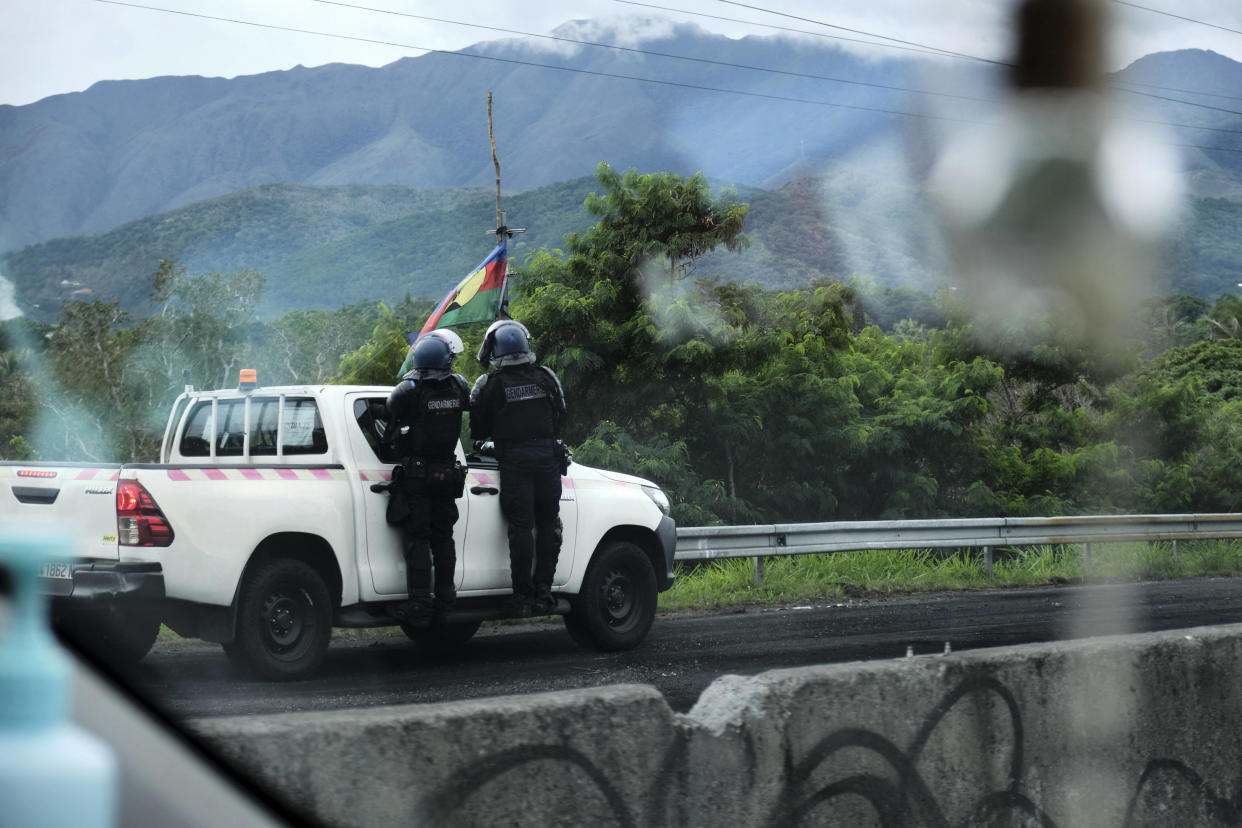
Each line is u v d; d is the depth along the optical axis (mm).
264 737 2615
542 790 3115
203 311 71062
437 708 3020
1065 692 4254
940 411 25000
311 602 8992
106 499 8516
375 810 2799
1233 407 32062
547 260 24172
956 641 11531
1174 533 22969
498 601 10398
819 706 3684
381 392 9914
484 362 10531
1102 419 27047
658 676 9281
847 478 25422
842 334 26156
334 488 9281
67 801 1205
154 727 2352
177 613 8586
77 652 2318
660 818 3320
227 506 8641
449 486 9523
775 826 3541
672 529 11797
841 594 16781
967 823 3957
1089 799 4262
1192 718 4617
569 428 23000
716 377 23594
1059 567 21281
